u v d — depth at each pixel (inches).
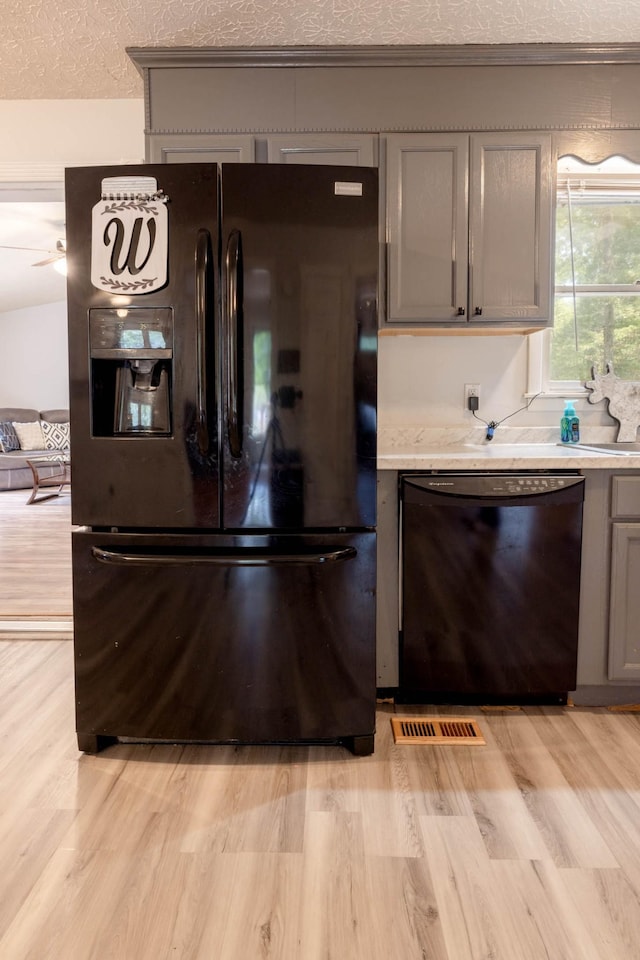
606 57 85.1
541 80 86.0
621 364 104.1
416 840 57.2
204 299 66.0
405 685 80.8
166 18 77.8
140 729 70.9
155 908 49.1
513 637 79.7
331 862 54.4
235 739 70.6
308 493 69.0
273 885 51.6
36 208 181.0
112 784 66.2
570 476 78.5
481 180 84.9
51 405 346.6
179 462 68.5
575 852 55.5
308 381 67.8
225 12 76.7
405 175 84.9
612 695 83.6
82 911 48.8
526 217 85.3
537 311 85.8
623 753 72.3
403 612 79.9
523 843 56.7
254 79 86.1
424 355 100.0
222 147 85.7
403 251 85.4
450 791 64.9
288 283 66.7
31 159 100.0
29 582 141.6
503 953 45.0
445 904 49.6
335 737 71.1
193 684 70.0
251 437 68.2
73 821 59.9
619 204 102.0
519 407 101.0
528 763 70.3
